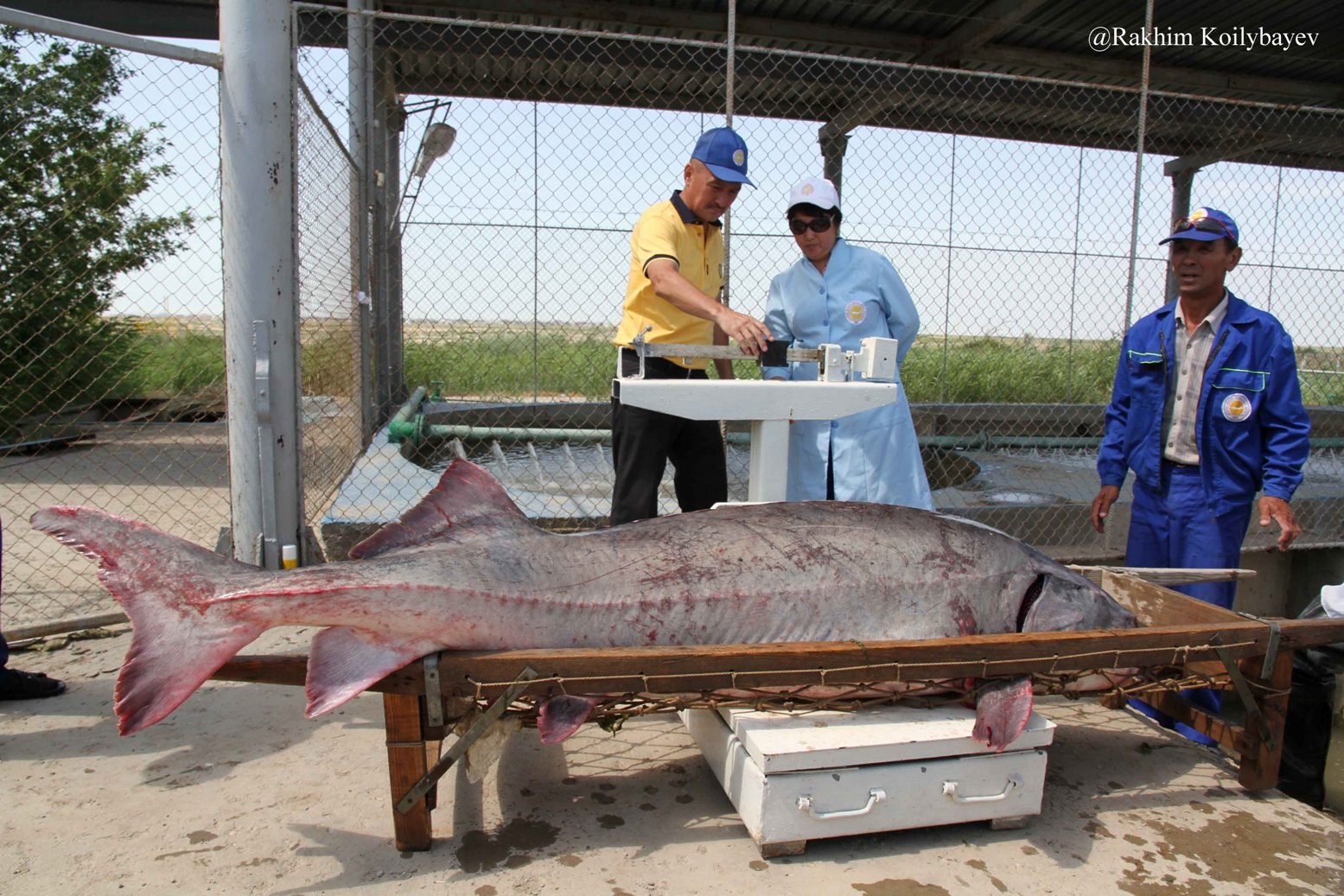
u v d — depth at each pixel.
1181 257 3.78
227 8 4.28
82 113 7.25
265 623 2.38
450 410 8.62
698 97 10.25
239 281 4.40
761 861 2.61
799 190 4.07
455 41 8.72
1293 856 2.73
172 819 2.75
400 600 2.43
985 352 11.62
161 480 7.67
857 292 4.15
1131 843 2.78
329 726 3.39
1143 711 3.92
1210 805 3.02
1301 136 10.68
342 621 2.42
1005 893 2.50
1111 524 5.62
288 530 4.59
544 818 2.80
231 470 4.59
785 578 2.79
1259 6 8.88
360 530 4.90
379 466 6.16
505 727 2.62
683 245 3.88
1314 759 3.82
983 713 2.68
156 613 2.35
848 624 2.81
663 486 6.19
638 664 2.47
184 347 11.50
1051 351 11.56
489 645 2.55
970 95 9.52
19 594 4.78
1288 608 6.22
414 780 2.52
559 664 2.45
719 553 2.79
